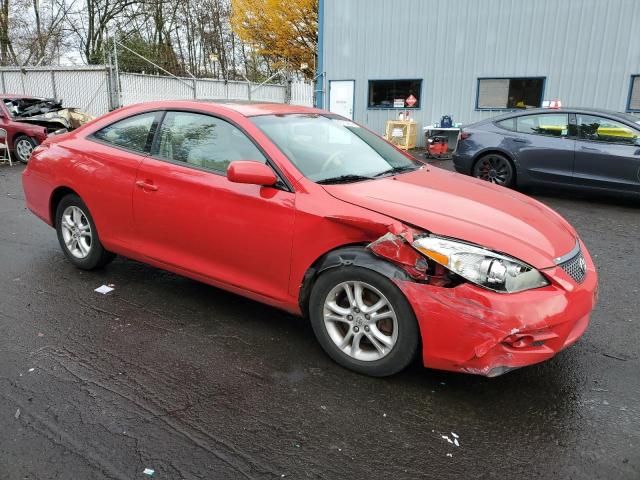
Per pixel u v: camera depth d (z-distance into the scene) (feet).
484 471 7.52
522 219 10.03
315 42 86.38
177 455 7.67
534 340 8.50
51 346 10.77
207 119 12.12
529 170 27.45
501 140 28.19
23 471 7.27
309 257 10.09
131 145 13.34
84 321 11.95
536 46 47.03
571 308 8.80
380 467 7.55
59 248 17.34
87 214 14.24
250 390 9.39
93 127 14.47
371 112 54.90
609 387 9.68
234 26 89.04
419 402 9.12
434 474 7.45
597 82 45.47
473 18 48.88
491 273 8.48
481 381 9.80
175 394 9.20
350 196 9.98
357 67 54.39
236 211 10.96
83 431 8.14
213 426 8.36
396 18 51.75
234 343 11.10
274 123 11.93
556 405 9.11
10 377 9.58
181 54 113.39
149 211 12.55
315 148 11.78
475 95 50.19
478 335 8.45
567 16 45.47
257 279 11.07
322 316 10.12
